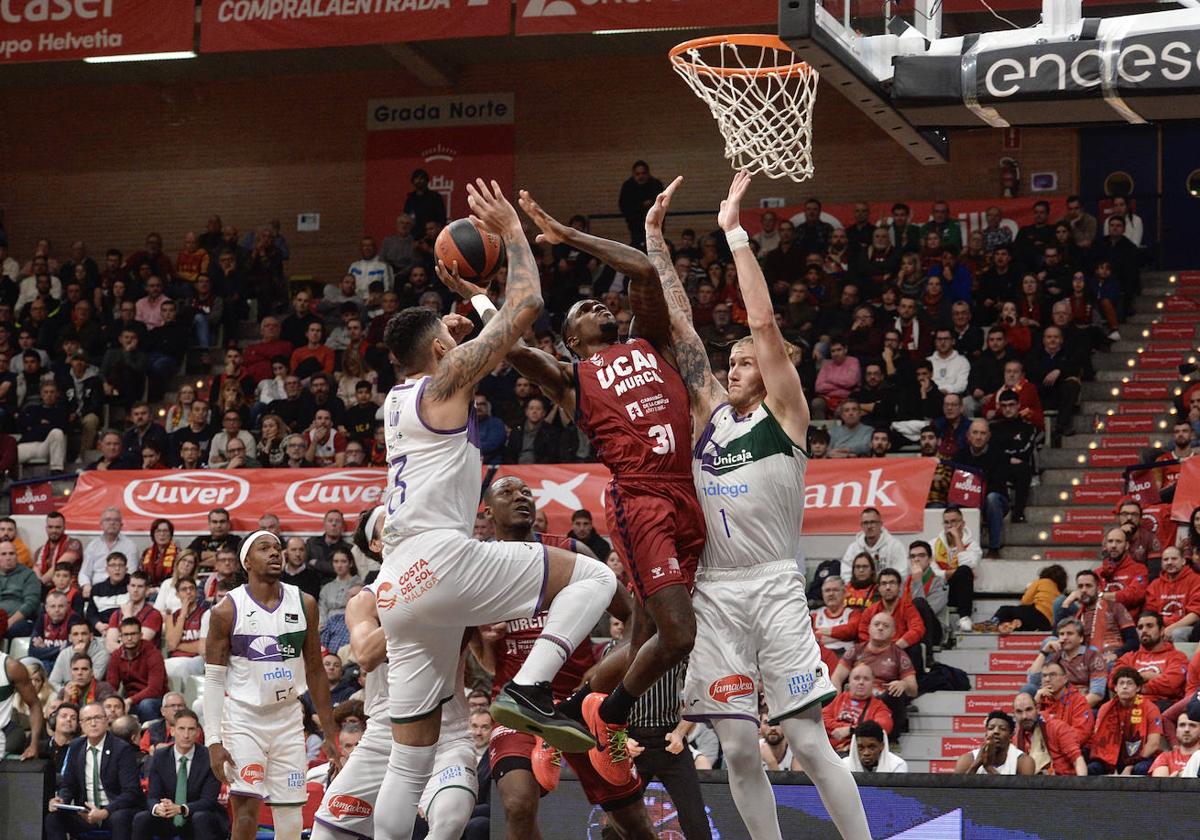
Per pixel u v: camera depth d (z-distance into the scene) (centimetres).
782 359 581
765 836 583
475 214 611
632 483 568
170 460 1741
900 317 1697
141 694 1287
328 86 2367
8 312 2094
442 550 558
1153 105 783
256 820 847
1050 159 2069
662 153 2234
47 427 1861
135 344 1953
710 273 1855
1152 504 1428
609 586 583
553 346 1775
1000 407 1512
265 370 1906
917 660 1220
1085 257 1780
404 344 594
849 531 1436
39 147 2467
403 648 579
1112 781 737
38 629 1445
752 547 580
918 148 876
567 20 1798
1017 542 1477
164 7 1914
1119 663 1141
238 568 1385
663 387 580
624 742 600
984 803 754
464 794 656
